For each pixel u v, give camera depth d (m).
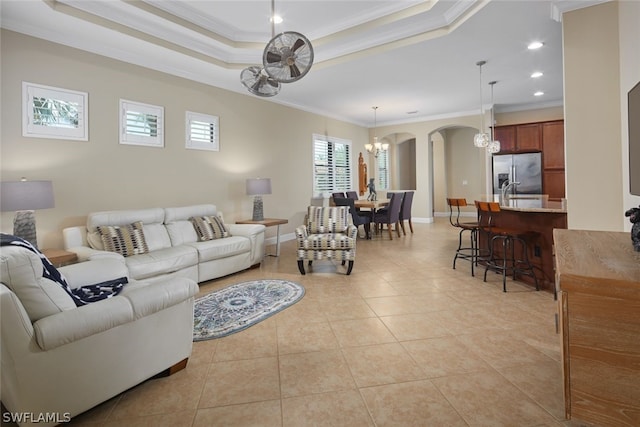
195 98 4.85
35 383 1.42
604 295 1.25
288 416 1.62
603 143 2.88
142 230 3.65
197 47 4.18
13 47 3.19
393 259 4.86
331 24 4.04
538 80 5.45
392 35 4.05
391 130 8.82
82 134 3.67
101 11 3.30
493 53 4.31
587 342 1.29
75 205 3.63
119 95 3.98
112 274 2.44
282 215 6.46
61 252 3.11
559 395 1.73
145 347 1.82
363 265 4.54
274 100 6.25
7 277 1.45
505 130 6.93
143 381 1.87
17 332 1.38
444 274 4.04
